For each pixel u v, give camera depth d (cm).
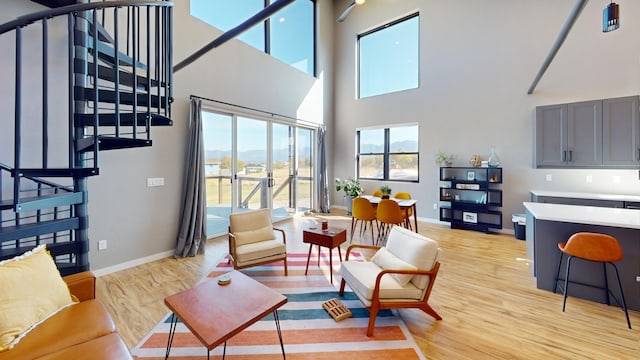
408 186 619
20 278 146
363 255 383
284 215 598
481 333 206
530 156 471
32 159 265
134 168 344
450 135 554
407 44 620
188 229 382
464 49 535
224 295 183
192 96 401
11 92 252
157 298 259
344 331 206
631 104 368
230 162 475
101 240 315
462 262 350
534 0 464
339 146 734
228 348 185
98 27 251
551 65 448
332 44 731
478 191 519
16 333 133
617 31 400
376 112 663
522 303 249
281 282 295
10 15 252
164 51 270
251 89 502
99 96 228
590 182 424
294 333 203
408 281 213
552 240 270
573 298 257
